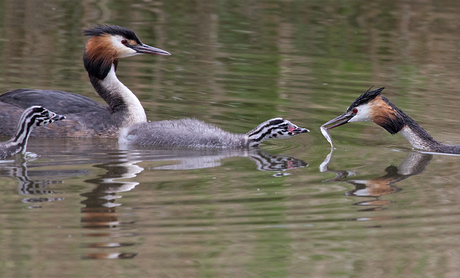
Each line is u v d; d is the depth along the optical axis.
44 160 12.12
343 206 10.05
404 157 12.92
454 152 13.31
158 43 22.72
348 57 21.66
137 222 9.21
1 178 10.93
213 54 21.70
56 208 9.62
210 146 13.51
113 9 27.06
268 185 10.93
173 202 9.97
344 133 14.69
